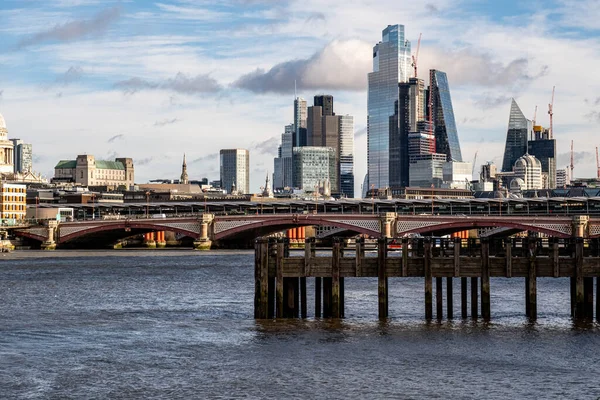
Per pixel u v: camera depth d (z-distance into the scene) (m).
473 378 75.12
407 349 85.56
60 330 101.62
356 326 96.75
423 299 128.25
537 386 72.81
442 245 98.62
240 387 73.19
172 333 98.31
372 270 95.19
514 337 90.62
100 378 76.75
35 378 76.94
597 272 93.44
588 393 71.00
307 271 96.38
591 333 92.19
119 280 176.75
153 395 71.38
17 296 142.00
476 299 100.06
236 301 132.62
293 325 97.38
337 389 72.19
